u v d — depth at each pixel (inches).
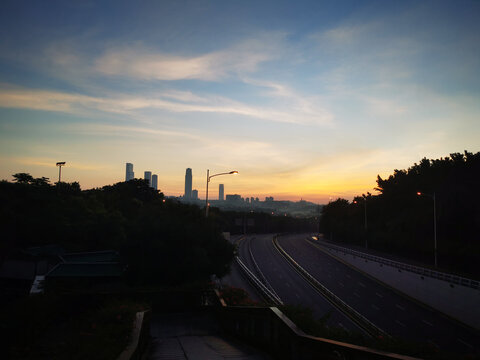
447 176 2203.5
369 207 3435.0
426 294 1453.0
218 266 986.7
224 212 5605.3
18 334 304.2
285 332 268.2
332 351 200.2
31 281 1147.3
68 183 2493.8
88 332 279.6
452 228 2098.9
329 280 1940.2
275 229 6496.1
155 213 936.9
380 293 1651.1
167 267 819.4
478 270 1707.7
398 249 2546.8
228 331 458.3
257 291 1601.9
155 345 379.2
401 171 3233.3
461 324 1192.8
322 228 4813.0
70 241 1481.3
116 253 1190.9
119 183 3287.4
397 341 216.5
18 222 1322.6
